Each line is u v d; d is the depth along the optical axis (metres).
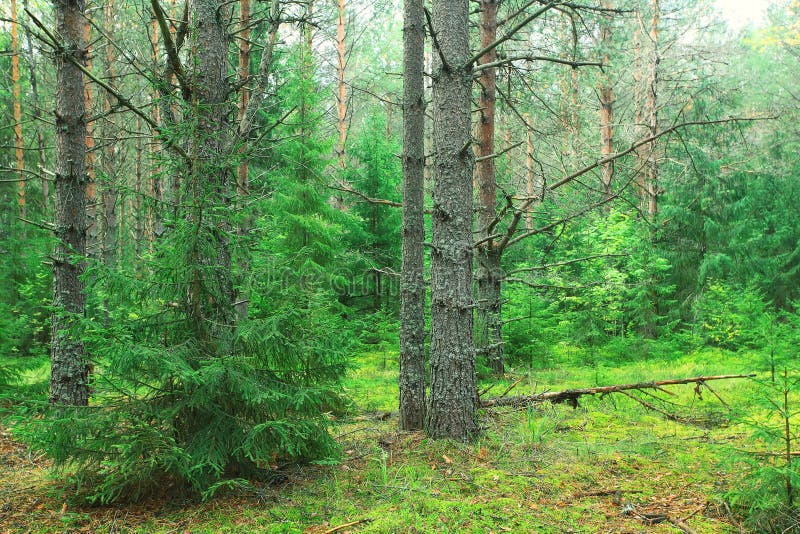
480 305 10.81
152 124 5.00
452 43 6.27
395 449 5.99
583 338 13.85
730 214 16.92
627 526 4.23
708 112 17.47
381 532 4.04
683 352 14.30
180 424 4.70
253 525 4.17
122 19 14.79
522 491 4.87
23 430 4.22
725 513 4.47
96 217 11.70
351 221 16.77
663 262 15.90
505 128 17.83
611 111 19.12
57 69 7.02
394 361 13.13
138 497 4.62
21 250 15.60
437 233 6.28
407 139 7.12
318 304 5.25
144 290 4.72
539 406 7.76
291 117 14.41
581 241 17.23
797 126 20.47
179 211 4.89
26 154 20.69
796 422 6.18
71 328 4.42
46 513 4.40
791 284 17.25
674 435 6.69
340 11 19.84
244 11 10.37
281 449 4.74
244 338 4.84
